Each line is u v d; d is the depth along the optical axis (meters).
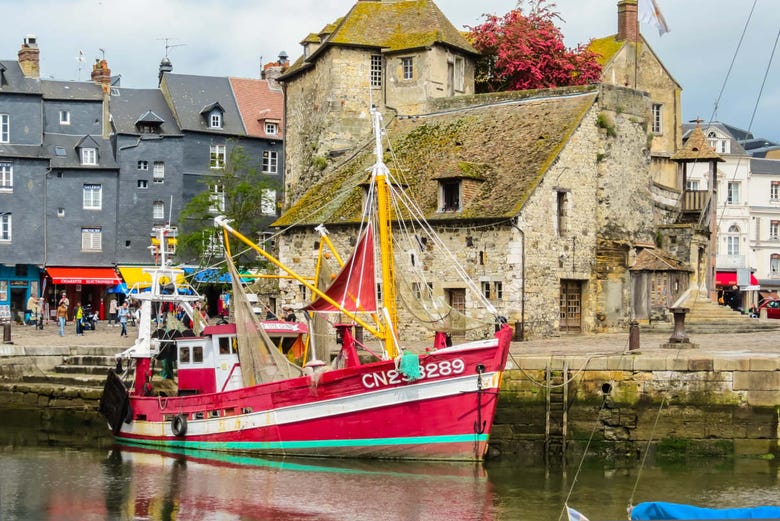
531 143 43.88
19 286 65.12
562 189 42.97
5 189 64.50
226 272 53.72
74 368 41.62
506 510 23.20
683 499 23.89
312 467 27.58
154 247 36.44
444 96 51.31
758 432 28.31
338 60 51.91
